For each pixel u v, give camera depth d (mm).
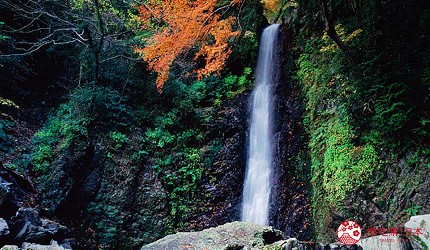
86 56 10602
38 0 9953
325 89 8523
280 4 13672
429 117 5922
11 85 9742
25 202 7211
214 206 9625
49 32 10047
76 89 10172
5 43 9750
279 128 9820
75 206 8227
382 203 5922
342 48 7547
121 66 10992
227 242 3121
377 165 6312
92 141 9078
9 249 4023
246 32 12633
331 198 6844
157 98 11047
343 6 9352
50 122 9656
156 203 9109
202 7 8211
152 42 9062
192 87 11453
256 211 9289
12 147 8156
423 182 5543
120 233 8414
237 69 12586
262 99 11062
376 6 7727
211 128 10695
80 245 7898
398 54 6824
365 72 7328
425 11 6750
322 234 6758
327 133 7809
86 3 10656
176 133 10602
